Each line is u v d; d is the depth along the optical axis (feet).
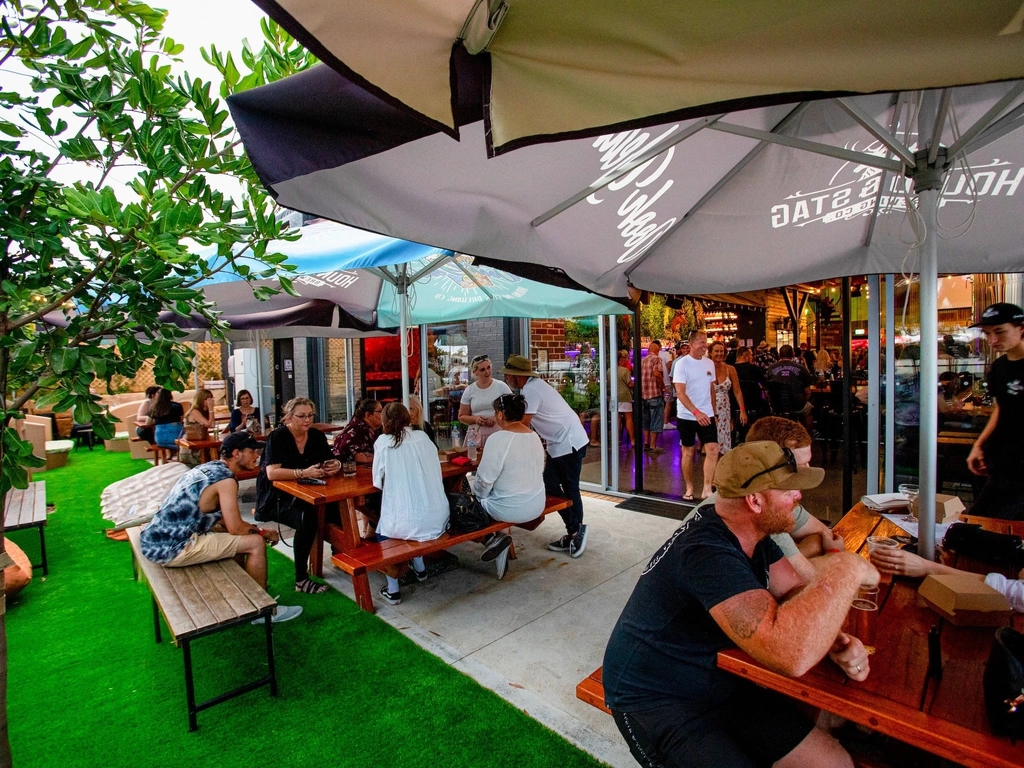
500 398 13.84
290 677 9.84
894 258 10.13
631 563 14.89
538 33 3.53
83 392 4.58
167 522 11.00
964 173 7.52
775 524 5.49
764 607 4.82
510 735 8.20
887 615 6.05
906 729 4.25
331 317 22.24
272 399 46.80
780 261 11.05
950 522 8.91
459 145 5.51
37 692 9.61
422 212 5.93
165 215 4.56
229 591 9.83
